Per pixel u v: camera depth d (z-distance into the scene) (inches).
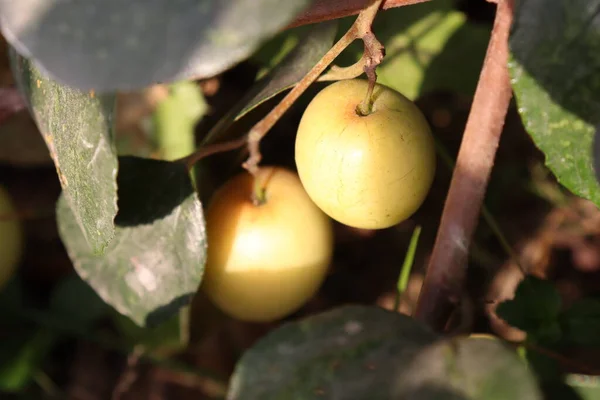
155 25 6.2
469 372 6.8
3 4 6.4
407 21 9.9
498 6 7.9
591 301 9.1
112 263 8.9
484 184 8.2
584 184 7.3
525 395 6.7
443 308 8.3
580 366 9.0
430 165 8.2
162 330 11.5
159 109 11.2
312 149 8.1
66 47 6.2
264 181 9.1
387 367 7.0
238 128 9.6
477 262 11.3
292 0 6.0
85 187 7.8
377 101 8.1
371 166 8.0
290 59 8.9
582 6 6.9
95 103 7.5
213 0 6.1
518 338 10.8
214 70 6.1
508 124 11.5
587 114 7.1
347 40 7.9
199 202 8.6
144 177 8.7
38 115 8.8
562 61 7.0
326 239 9.1
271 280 9.0
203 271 8.6
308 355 7.2
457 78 10.1
